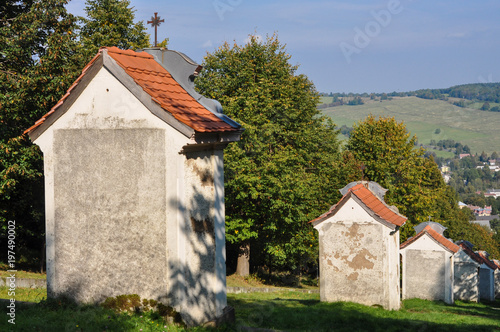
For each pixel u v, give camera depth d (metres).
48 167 11.32
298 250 35.22
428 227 28.61
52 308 10.66
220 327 10.74
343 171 38.97
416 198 42.62
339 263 19.66
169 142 10.30
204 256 10.80
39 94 22.38
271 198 29.47
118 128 10.70
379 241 19.05
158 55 12.13
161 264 10.38
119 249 10.69
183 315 10.32
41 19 22.72
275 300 20.20
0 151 21.70
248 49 34.56
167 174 10.33
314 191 32.62
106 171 10.81
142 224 10.52
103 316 9.82
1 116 21.34
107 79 10.77
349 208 19.50
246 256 34.84
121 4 35.53
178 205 10.26
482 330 15.45
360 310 17.83
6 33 22.30
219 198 11.23
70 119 11.13
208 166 11.01
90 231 10.95
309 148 35.12
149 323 9.75
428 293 27.83
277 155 30.64
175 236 10.28
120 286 10.68
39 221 26.25
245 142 30.48
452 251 27.39
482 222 124.00
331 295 19.77
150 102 10.38
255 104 30.98
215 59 34.91
